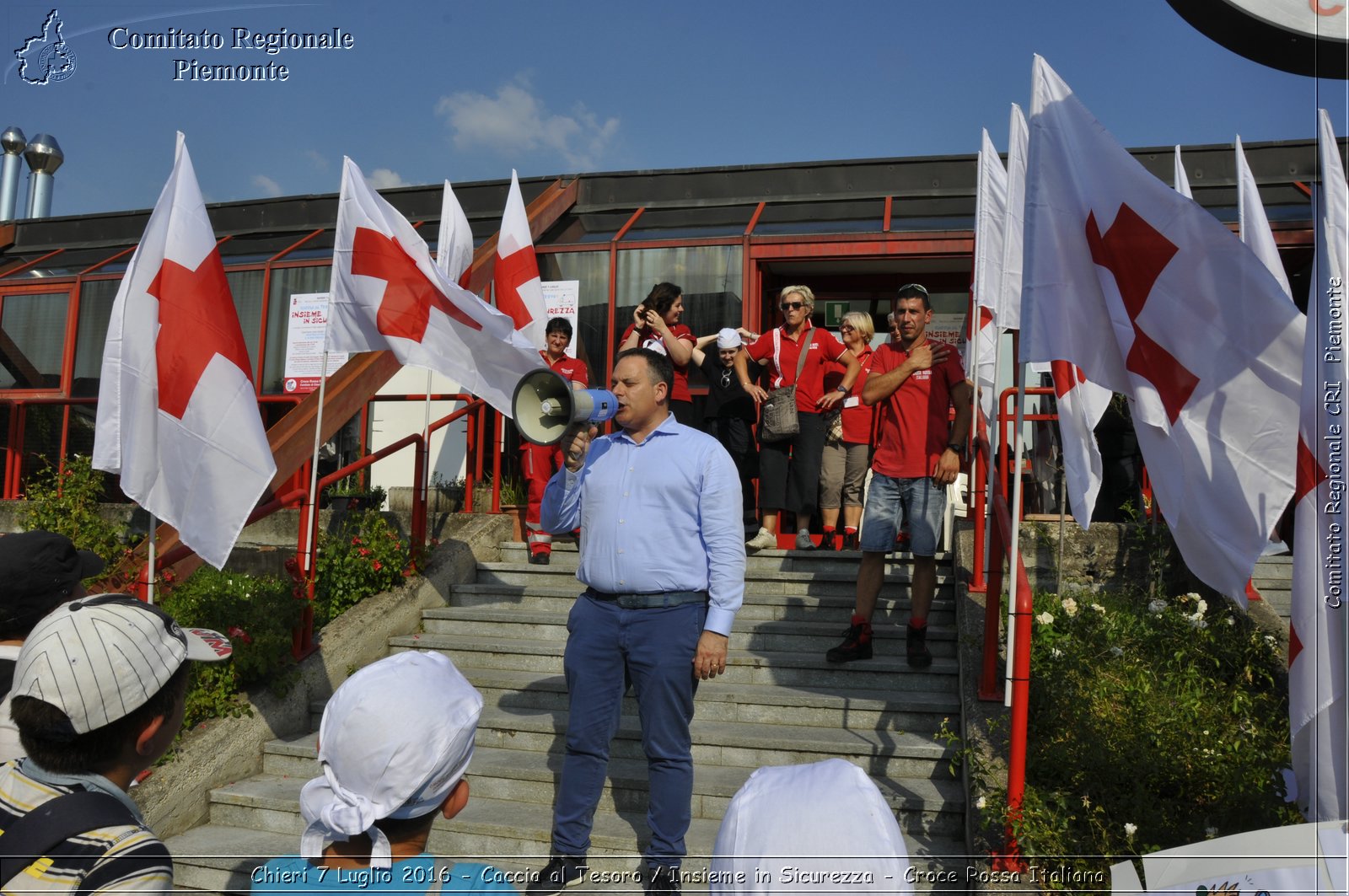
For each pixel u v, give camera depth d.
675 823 3.57
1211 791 3.82
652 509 3.66
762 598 5.93
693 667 3.60
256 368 9.84
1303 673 3.04
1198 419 3.25
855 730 4.68
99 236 12.23
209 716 4.77
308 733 5.11
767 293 9.61
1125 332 3.36
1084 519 3.58
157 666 1.87
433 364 5.32
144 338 4.14
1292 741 3.11
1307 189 8.96
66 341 10.45
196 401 4.17
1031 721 4.25
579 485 3.93
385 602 5.94
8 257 12.35
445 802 1.74
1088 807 3.63
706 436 3.77
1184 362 3.28
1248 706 4.50
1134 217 3.36
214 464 4.18
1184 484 3.27
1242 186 5.61
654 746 3.60
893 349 5.17
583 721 3.68
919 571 4.97
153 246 4.19
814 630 5.43
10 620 2.53
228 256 10.80
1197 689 4.68
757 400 6.50
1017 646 3.40
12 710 1.79
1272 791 3.62
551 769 4.41
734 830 1.46
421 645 5.75
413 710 1.62
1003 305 4.57
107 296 10.46
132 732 1.83
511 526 7.31
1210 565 3.25
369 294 5.32
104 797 1.75
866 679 5.02
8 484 9.95
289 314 9.88
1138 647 5.29
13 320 10.73
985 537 5.45
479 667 5.62
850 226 9.12
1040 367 7.26
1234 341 3.21
